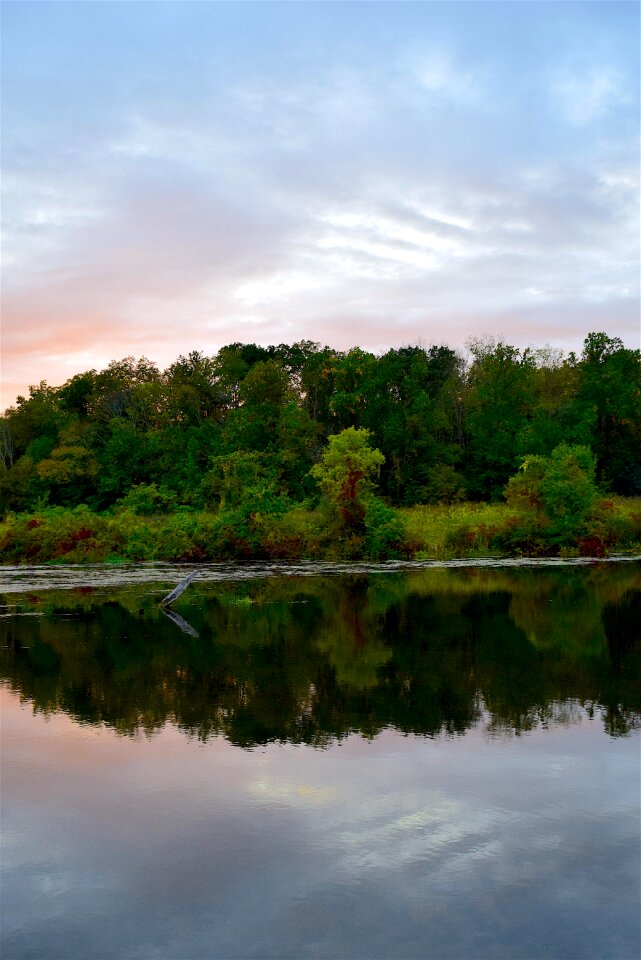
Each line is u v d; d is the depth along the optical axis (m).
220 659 9.80
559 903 3.98
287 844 4.64
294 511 27.39
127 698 8.01
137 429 63.84
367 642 10.91
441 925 3.79
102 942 3.68
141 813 5.11
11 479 57.28
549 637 11.23
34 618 13.31
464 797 5.34
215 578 20.17
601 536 26.77
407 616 13.22
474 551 26.89
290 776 5.75
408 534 26.19
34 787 5.59
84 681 8.70
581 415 57.12
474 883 4.18
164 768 5.95
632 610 13.80
